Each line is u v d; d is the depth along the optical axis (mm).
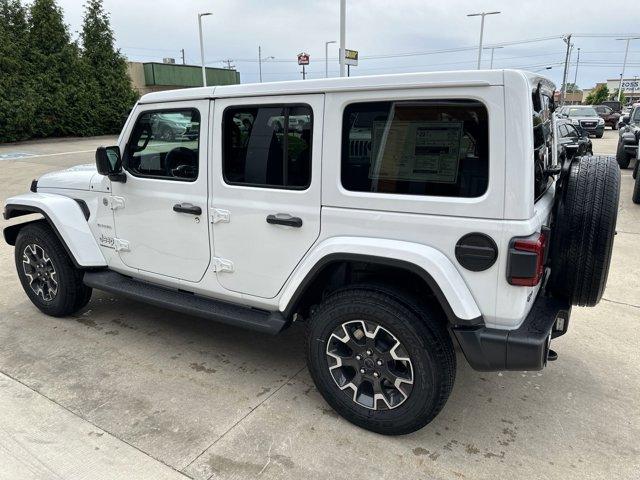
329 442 2697
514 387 3242
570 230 2529
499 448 2662
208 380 3305
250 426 2824
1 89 21609
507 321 2352
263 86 2773
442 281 2357
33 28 23516
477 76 2197
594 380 3320
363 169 2553
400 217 2465
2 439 2691
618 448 2662
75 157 17000
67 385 3223
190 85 35562
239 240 3039
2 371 3385
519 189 2195
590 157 2783
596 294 2580
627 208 8508
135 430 2779
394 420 2645
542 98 2758
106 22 26688
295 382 3293
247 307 3223
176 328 4082
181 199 3240
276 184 2844
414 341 2477
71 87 24734
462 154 2303
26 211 4074
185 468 2494
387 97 2410
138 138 3438
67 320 4207
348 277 2869
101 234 3826
